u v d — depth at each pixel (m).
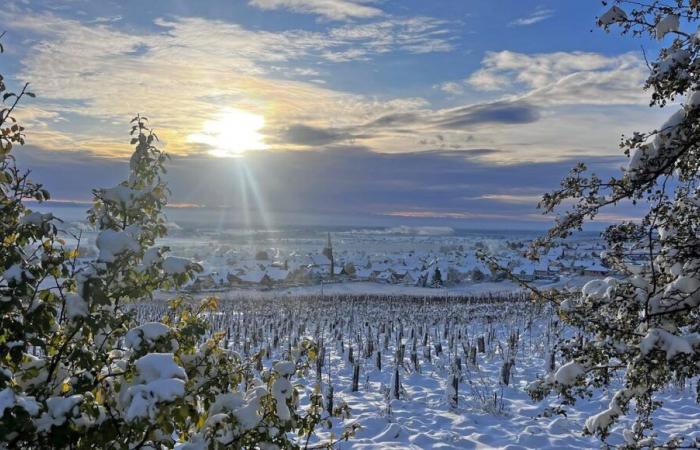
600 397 11.48
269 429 3.70
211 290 47.44
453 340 19.41
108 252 3.46
